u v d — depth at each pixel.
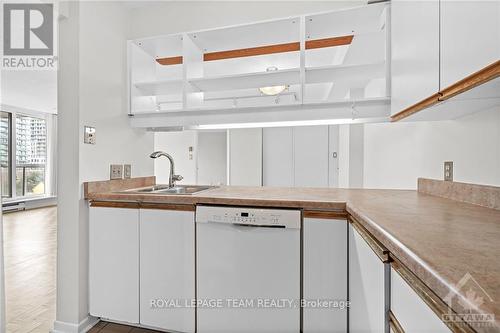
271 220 1.45
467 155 1.38
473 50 0.82
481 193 1.25
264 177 5.48
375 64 1.73
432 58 1.07
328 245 1.39
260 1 2.07
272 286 1.46
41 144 6.88
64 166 1.72
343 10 1.71
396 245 0.69
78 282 1.69
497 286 0.44
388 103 1.75
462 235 0.75
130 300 1.67
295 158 5.41
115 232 1.69
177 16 2.19
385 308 0.84
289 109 1.89
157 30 2.21
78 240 1.69
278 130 5.46
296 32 1.98
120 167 2.04
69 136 1.71
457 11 0.90
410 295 0.68
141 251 1.65
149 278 1.64
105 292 1.71
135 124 2.16
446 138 1.56
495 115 1.19
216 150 7.89
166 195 1.61
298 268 1.43
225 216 1.50
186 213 1.58
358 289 1.21
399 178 2.17
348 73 1.87
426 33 1.12
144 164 2.34
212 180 7.85
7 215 5.71
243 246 1.50
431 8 1.08
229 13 2.12
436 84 1.04
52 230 4.43
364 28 1.92
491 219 0.96
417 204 1.31
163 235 1.61
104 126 1.89
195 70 2.15
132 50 2.14
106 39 1.93
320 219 1.40
